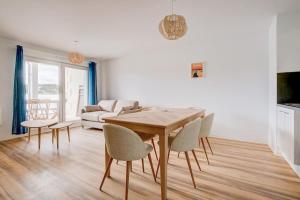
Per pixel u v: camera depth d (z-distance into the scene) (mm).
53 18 2748
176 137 1788
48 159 2660
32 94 4500
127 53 5117
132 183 1957
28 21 2855
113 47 4480
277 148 2770
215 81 3895
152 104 4887
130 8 2441
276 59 2627
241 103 3619
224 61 3779
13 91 3861
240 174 2141
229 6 2393
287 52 2561
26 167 2375
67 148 3189
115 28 3205
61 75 4887
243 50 3570
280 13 2590
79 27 3139
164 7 2416
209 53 3949
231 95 3719
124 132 1562
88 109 4980
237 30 3330
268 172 2188
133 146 1596
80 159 2664
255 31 3396
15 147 3230
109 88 5867
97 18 2764
